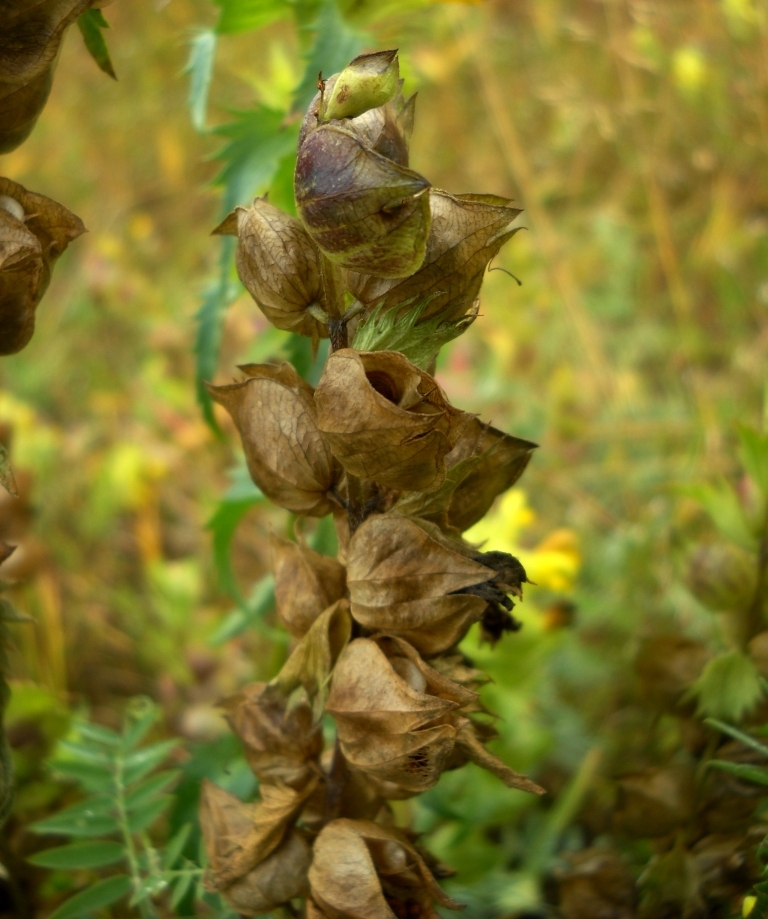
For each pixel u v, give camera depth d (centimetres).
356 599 18
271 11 25
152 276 57
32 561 35
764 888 20
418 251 17
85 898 22
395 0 25
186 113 66
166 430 46
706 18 50
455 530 18
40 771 25
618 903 23
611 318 48
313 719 19
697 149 50
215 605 41
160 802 22
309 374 24
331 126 16
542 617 29
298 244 18
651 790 22
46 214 18
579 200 54
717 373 45
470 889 25
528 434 41
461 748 18
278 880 19
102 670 38
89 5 18
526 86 59
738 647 23
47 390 51
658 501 37
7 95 18
